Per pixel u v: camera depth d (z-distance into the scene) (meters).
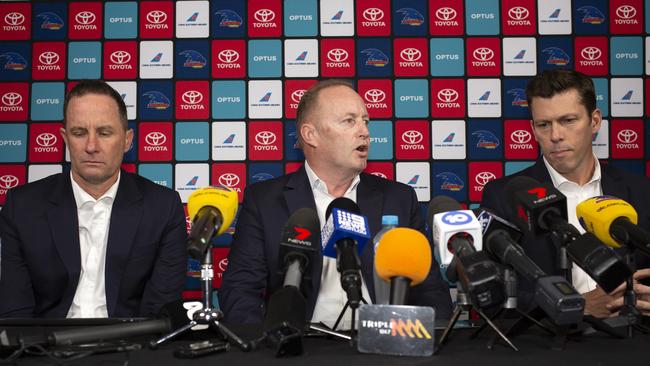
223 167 3.41
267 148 3.42
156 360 1.28
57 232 2.49
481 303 1.23
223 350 1.36
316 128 2.44
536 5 3.45
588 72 3.43
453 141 3.44
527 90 2.70
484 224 1.44
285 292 1.32
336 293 2.30
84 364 1.25
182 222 2.68
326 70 3.44
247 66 3.44
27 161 3.39
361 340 1.32
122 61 3.44
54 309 2.48
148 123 3.42
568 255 1.43
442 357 1.27
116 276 2.52
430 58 3.45
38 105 3.42
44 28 3.44
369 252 2.32
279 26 3.44
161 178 3.41
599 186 2.76
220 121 3.42
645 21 3.43
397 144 3.43
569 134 2.59
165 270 2.60
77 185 2.60
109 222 2.56
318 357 1.28
